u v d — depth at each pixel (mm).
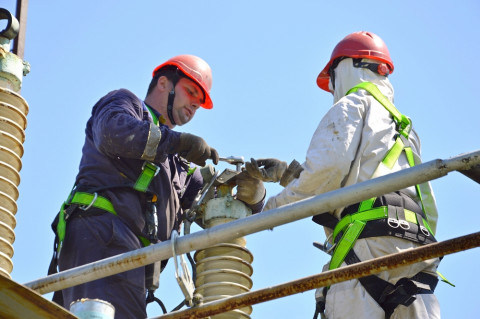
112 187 7621
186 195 8352
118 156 7719
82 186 7699
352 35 8344
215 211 7750
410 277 7023
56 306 4562
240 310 7082
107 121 7648
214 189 7961
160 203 7805
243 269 7352
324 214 7418
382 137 7496
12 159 6914
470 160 5438
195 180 8391
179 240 6082
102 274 6145
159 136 7594
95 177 7699
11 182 6840
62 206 7738
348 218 7234
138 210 7617
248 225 5922
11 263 6672
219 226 6020
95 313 5684
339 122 7441
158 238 7730
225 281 7199
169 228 7852
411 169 5570
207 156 7730
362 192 5672
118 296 7176
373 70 8164
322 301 7367
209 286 7195
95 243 7426
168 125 8555
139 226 7566
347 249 7113
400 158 7625
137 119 7680
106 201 7590
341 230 7285
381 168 7391
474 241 5434
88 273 6145
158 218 7766
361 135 7469
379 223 7121
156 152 7586
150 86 8625
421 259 5527
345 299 7012
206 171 7969
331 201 5734
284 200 7461
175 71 8625
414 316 6988
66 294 7344
